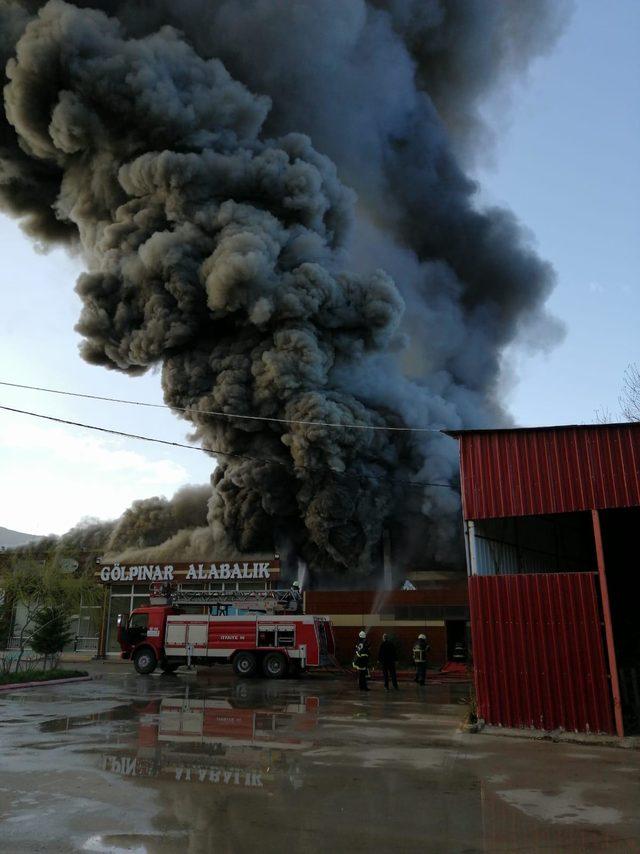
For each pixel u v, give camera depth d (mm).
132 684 17625
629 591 16281
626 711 9508
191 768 6883
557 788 6098
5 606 21859
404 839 4691
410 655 23375
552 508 9844
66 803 5543
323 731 9414
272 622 19922
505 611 9742
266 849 4461
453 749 8023
